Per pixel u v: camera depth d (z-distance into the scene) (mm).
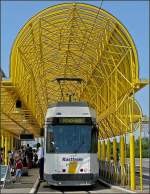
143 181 29109
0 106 20266
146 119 27234
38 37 23062
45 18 21938
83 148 21734
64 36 23891
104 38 23359
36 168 44156
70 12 21844
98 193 19750
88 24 22734
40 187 23656
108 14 21641
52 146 21766
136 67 21500
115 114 24344
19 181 26828
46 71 30328
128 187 22141
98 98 31594
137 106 22781
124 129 24375
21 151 32812
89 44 24844
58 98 38594
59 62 28188
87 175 21375
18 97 21031
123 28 21641
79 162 21500
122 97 24078
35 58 25188
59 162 21453
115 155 26938
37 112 31719
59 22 22516
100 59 25438
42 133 23344
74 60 27812
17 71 20766
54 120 22125
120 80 24625
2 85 18781
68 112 22266
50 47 25219
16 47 20969
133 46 21672
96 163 21844
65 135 21938
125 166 23312
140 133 21031
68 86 35750
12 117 24656
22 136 35844
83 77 31844
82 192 20562
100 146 36125
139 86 21234
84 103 22703
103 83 29125
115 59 24516
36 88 30422
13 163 28297
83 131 22047
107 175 26547
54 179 21344
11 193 19375
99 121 31688
